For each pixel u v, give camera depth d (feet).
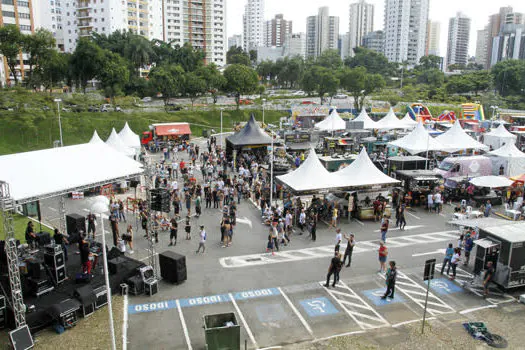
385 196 97.91
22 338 45.65
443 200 105.40
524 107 331.98
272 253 73.36
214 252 73.92
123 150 124.67
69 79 273.75
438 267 68.44
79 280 57.36
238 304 56.18
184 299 57.47
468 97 365.20
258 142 146.41
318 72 302.86
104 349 46.03
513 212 89.15
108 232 84.07
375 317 53.31
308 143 158.71
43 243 70.18
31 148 179.01
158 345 46.93
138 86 302.86
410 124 186.60
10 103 196.65
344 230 85.56
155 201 61.77
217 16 552.82
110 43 339.98
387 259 71.00
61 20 441.27
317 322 52.01
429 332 49.85
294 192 86.38
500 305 56.70
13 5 329.11
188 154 171.42
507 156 118.73
